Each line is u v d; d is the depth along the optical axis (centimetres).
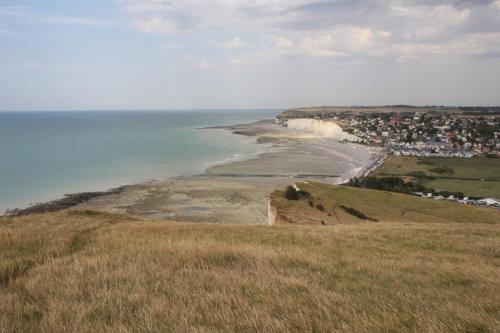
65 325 521
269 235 1642
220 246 1145
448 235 1773
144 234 1549
